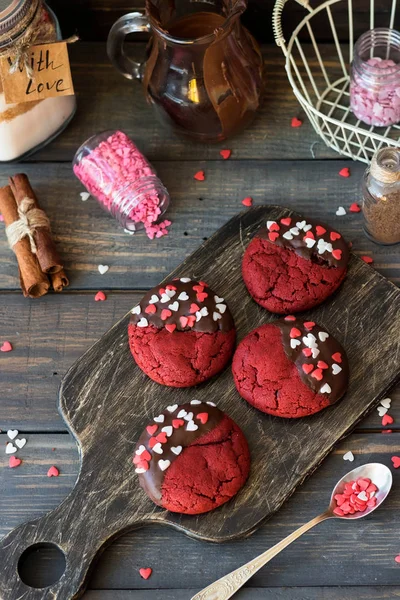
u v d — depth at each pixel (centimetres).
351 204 81
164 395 74
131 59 86
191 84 76
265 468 71
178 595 70
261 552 71
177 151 83
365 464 72
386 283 76
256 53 79
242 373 72
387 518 71
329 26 86
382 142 80
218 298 74
